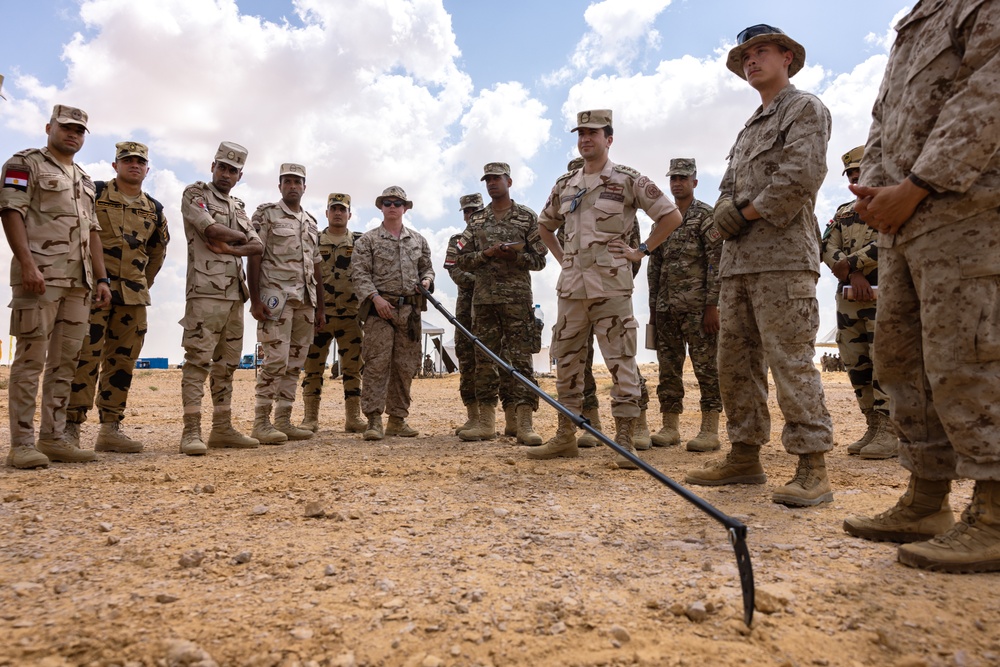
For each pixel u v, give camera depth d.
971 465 2.27
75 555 2.44
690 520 3.00
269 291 6.11
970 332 2.26
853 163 5.68
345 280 7.20
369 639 1.73
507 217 6.21
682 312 5.78
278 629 1.78
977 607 1.92
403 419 6.83
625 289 4.73
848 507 3.28
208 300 5.50
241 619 1.85
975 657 1.62
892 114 2.60
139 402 12.04
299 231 6.34
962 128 2.20
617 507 3.28
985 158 2.18
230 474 4.25
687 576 2.21
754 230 3.56
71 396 5.18
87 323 4.92
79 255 4.75
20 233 4.40
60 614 1.87
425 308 6.84
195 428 5.43
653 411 10.04
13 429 4.54
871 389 5.28
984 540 2.25
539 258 6.18
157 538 2.67
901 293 2.57
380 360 6.45
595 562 2.37
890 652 1.65
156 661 1.60
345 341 7.25
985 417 2.24
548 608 1.92
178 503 3.35
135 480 4.02
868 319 5.24
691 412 9.85
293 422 7.69
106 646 1.67
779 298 3.44
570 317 4.93
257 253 5.86
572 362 4.99
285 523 2.94
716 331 5.62
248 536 2.71
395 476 4.18
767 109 3.59
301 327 6.47
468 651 1.67
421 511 3.19
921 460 2.58
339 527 2.87
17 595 2.02
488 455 5.21
